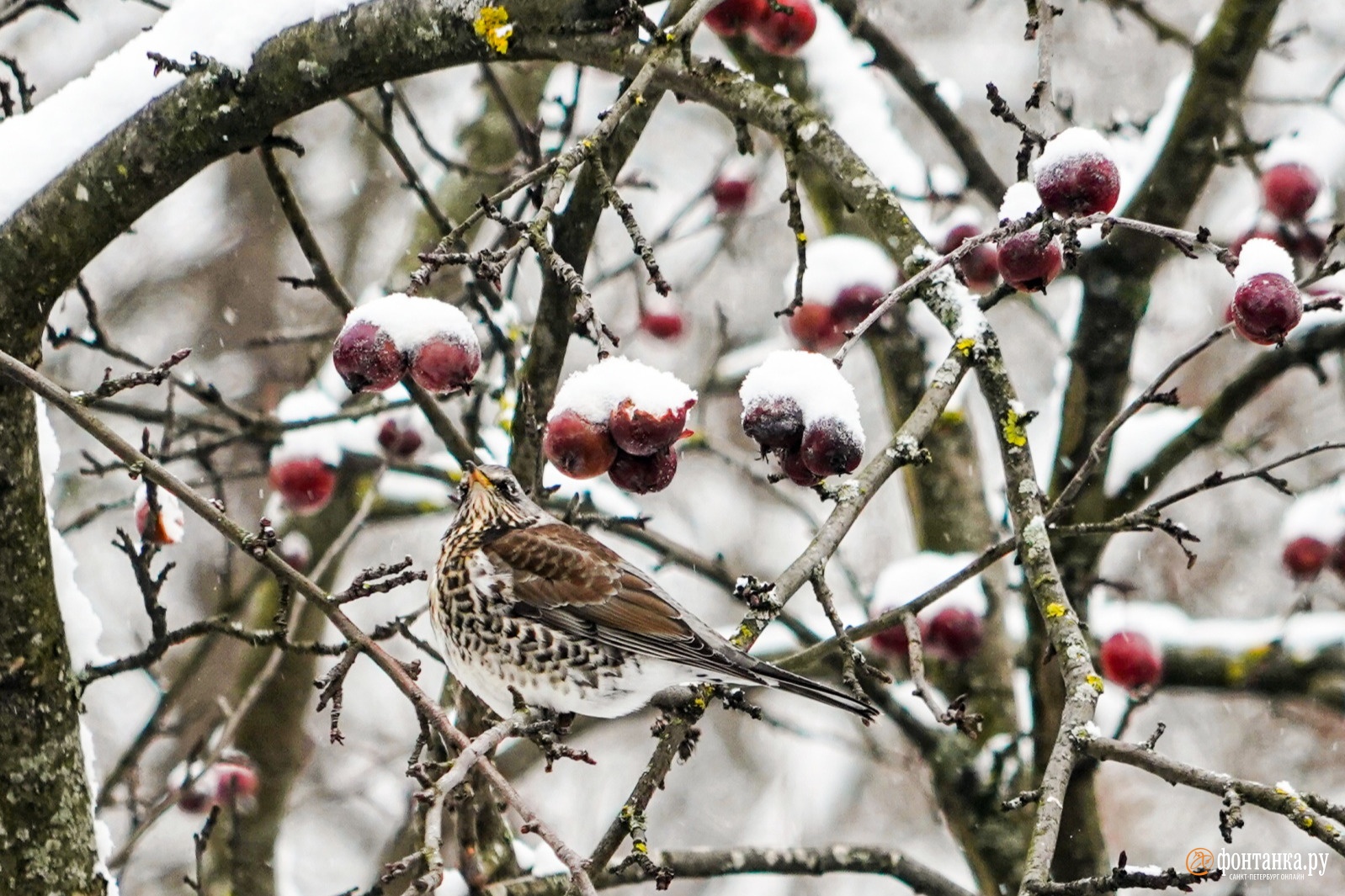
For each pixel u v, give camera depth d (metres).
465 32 8.05
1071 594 11.38
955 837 12.08
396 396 11.82
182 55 8.25
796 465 6.61
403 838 11.63
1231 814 5.47
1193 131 11.28
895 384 12.91
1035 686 11.44
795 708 18.47
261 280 18.95
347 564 19.14
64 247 8.10
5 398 7.62
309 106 8.28
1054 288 16.33
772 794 18.42
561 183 6.24
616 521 10.20
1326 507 11.54
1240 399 11.65
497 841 10.52
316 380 12.82
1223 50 11.16
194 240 19.25
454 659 8.98
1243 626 12.49
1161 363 17.52
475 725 9.91
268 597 13.42
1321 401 17.52
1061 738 6.24
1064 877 11.33
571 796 18.91
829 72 12.33
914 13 19.25
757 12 9.05
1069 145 6.59
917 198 11.41
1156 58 18.67
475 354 6.39
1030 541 7.18
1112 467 11.78
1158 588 17.16
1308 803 5.48
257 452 15.31
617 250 18.61
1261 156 11.28
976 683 12.41
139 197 8.22
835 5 12.75
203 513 6.36
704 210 18.84
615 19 7.84
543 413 9.96
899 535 18.67
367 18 8.13
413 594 19.28
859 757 18.20
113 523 18.25
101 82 8.31
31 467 7.76
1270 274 6.15
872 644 11.41
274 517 13.70
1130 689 10.66
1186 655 12.23
